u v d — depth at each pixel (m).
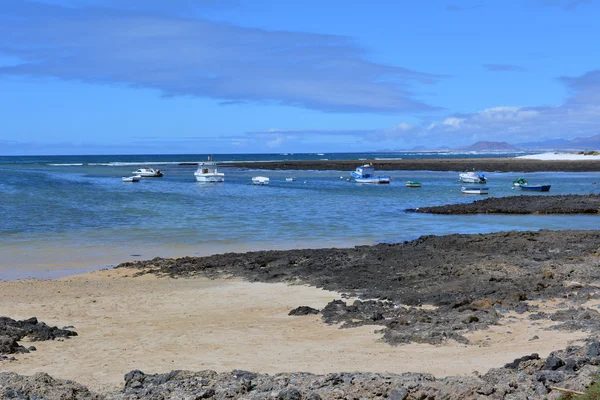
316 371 12.48
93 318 17.89
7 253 29.73
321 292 20.75
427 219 42.91
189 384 11.14
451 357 13.18
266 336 15.59
